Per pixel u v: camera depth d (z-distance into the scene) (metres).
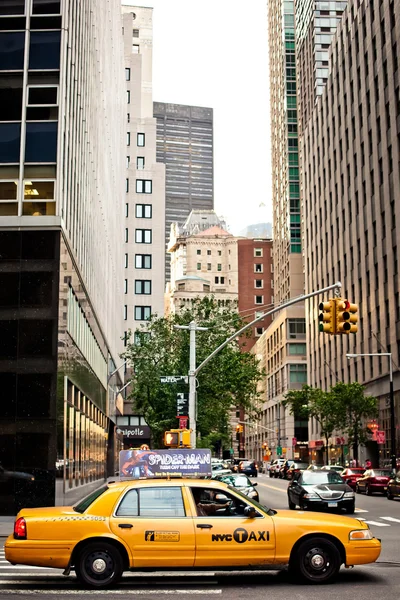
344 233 78.50
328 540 12.08
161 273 93.19
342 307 21.55
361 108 72.38
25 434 26.12
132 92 101.31
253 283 148.88
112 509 11.85
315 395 70.81
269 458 115.50
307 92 119.06
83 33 36.06
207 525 11.77
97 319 43.91
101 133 47.16
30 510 12.41
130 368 87.31
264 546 11.82
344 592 11.28
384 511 30.39
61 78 28.95
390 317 61.47
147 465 20.11
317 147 92.56
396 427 59.62
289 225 122.88
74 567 11.87
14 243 27.33
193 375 30.59
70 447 30.11
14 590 11.61
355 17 74.62
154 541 11.67
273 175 146.12
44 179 28.19
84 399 36.66
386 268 63.53
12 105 28.73
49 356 26.61
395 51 61.56
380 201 65.38
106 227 52.12
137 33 123.56
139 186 95.12
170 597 10.93
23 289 27.06
